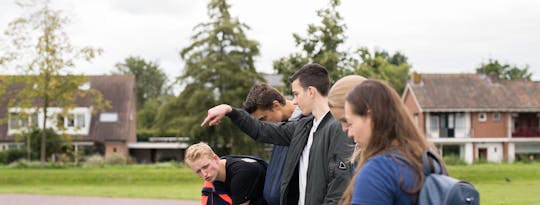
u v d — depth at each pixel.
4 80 37.09
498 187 21.16
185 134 43.16
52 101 38.56
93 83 57.50
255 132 4.94
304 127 4.59
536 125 53.44
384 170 2.64
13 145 52.50
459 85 53.31
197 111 42.69
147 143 56.12
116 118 54.75
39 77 36.56
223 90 42.72
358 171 2.78
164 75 100.06
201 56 43.34
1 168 33.88
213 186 5.38
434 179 2.63
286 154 5.05
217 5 43.41
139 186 24.25
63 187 23.72
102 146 53.72
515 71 83.81
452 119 52.25
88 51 36.91
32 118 39.06
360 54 32.25
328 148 4.08
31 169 31.72
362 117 2.79
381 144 2.74
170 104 43.97
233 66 42.53
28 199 18.41
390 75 72.94
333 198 3.91
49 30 36.00
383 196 2.61
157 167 34.19
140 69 99.25
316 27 31.91
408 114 2.79
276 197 5.00
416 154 2.70
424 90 52.69
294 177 4.61
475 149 52.41
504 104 51.97
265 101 5.54
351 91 2.85
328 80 4.40
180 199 17.89
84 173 27.16
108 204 16.86
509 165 31.02
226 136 42.19
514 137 52.88
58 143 45.28
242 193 5.25
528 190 19.41
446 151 52.88
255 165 5.32
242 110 4.99
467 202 2.56
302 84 4.38
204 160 5.10
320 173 4.11
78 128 40.75
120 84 57.66
